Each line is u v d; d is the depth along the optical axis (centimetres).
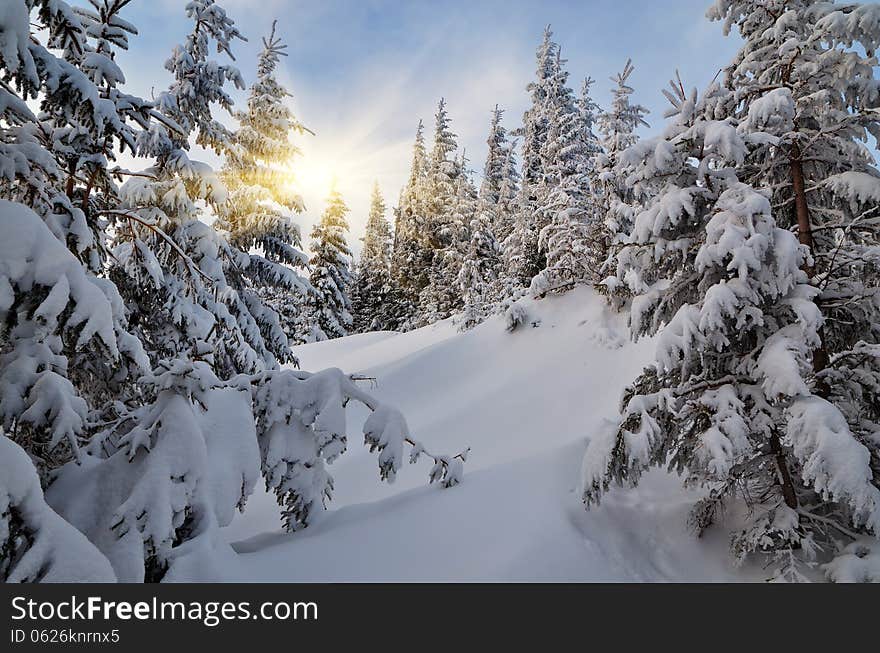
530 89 3728
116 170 713
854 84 668
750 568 619
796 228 772
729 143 611
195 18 1238
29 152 519
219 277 1050
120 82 630
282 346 1362
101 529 438
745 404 647
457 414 1411
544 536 595
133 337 623
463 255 3681
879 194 612
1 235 368
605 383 1373
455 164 4794
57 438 421
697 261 622
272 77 1750
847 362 658
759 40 777
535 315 1881
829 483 498
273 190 1647
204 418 549
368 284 4847
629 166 702
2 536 309
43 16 509
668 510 747
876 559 521
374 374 1880
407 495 735
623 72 2097
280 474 630
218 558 454
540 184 2855
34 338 453
